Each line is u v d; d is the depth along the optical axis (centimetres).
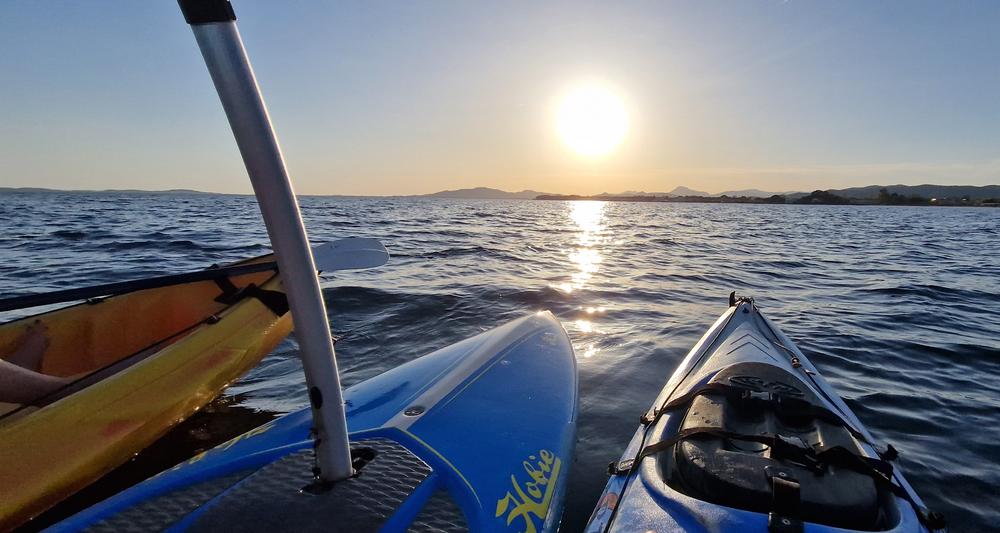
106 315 405
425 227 2448
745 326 436
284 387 423
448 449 209
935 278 1097
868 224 3700
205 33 102
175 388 292
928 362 523
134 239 1537
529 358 347
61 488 226
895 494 187
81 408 252
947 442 356
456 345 355
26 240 1456
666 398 312
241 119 107
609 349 539
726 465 192
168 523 149
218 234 1780
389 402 256
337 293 740
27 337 362
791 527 168
